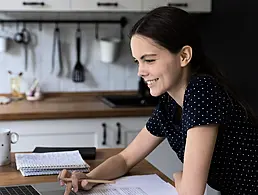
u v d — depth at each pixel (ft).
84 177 4.90
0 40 10.80
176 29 4.25
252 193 4.61
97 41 11.61
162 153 10.01
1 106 10.04
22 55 11.23
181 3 10.80
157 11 4.37
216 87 4.29
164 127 5.04
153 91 4.43
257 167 4.54
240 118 4.39
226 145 4.40
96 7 10.36
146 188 4.85
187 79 4.48
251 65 9.60
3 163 5.63
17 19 11.10
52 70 11.44
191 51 4.35
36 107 9.98
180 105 4.70
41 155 5.87
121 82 11.88
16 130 9.45
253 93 9.56
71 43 11.46
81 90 11.68
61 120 9.64
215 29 10.98
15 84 11.22
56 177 5.20
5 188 4.75
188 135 4.26
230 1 10.27
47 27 11.29
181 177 4.61
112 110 9.79
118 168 5.28
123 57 11.80
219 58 10.87
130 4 10.52
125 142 10.03
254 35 9.45
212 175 4.57
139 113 9.92
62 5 10.20
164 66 4.28
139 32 4.30
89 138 9.84
